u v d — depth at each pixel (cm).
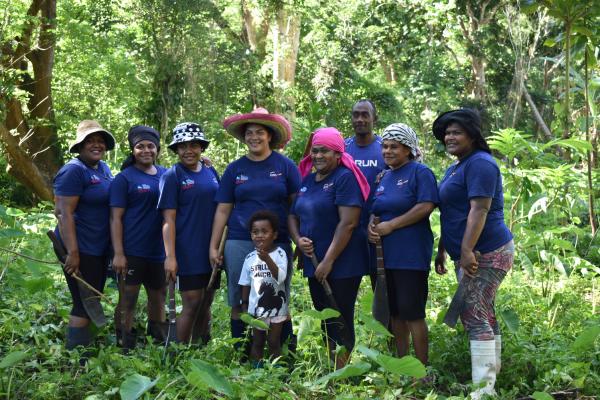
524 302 760
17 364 499
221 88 2419
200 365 421
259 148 584
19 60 1697
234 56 2447
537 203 880
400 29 2586
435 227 908
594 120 1266
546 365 553
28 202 1934
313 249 554
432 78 2566
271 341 565
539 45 2380
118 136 2367
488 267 522
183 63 2342
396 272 543
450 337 608
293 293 773
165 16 2328
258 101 2514
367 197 560
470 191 513
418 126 2656
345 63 2658
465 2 2375
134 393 414
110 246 593
